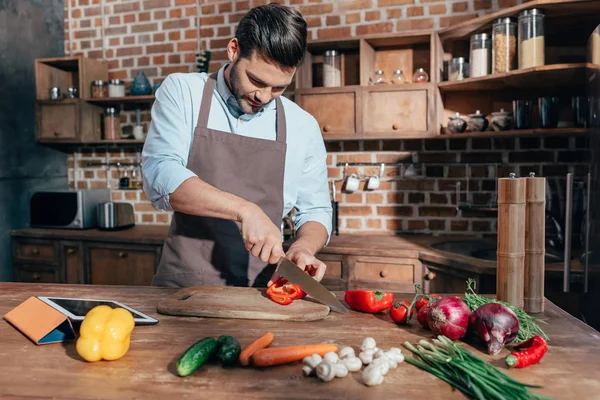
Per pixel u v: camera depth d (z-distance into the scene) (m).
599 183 1.92
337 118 3.07
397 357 0.97
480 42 2.78
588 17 2.58
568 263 2.09
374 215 3.38
